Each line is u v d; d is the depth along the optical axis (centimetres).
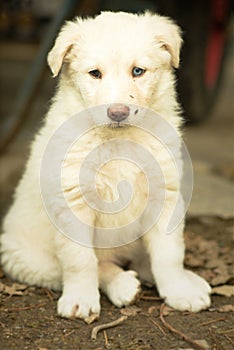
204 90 259
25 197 115
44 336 99
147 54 103
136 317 104
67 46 105
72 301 104
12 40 472
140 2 253
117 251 114
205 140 236
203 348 95
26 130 231
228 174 182
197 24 241
